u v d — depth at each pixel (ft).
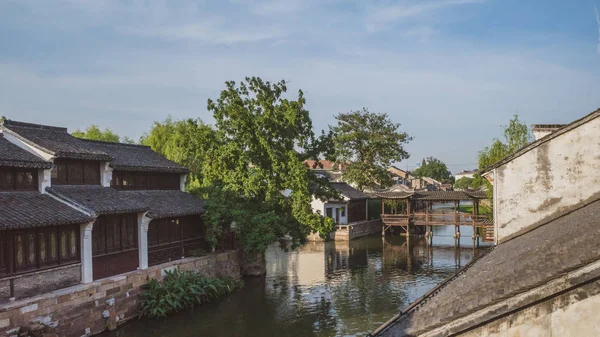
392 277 116.57
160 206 96.43
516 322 22.82
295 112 111.96
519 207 46.98
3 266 61.98
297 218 112.57
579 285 21.38
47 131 89.61
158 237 94.32
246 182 114.11
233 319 83.05
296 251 163.22
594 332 21.08
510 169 47.42
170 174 112.68
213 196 110.73
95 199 80.69
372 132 245.65
